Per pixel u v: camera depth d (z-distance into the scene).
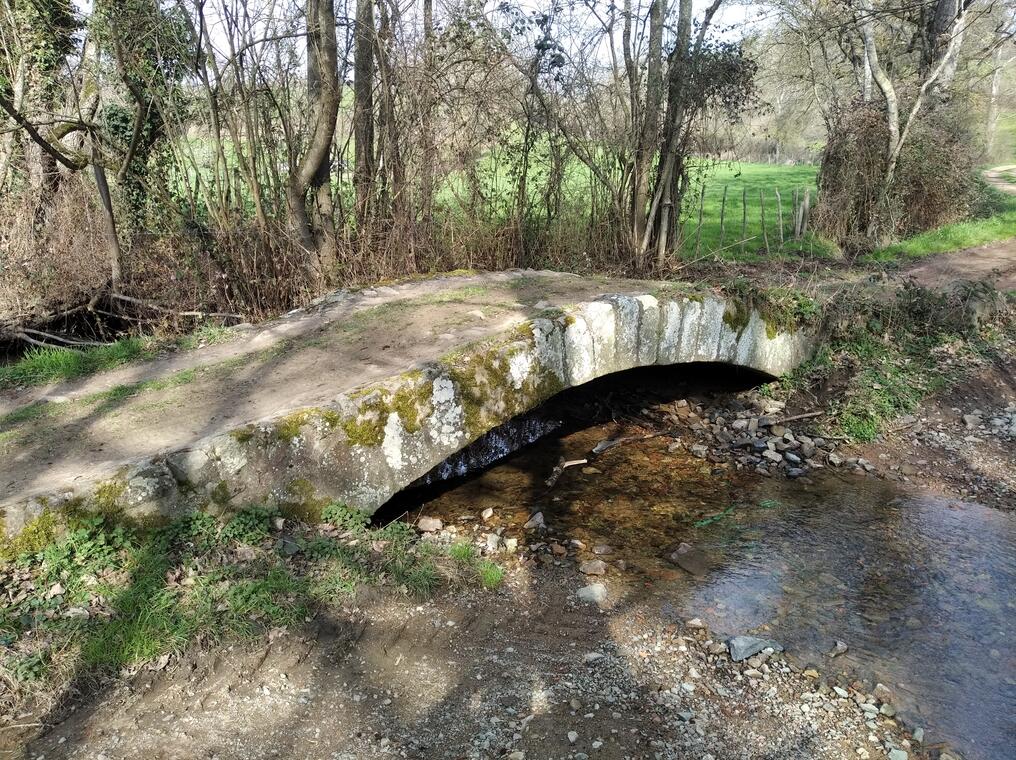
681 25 10.38
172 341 6.75
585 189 10.94
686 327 7.32
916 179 16.30
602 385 8.66
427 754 3.38
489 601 4.58
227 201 8.05
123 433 4.77
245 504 4.46
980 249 14.36
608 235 10.95
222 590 3.96
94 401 5.36
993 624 4.71
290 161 8.11
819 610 4.81
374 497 4.99
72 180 8.90
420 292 7.82
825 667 4.24
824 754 3.59
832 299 9.21
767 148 31.09
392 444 5.05
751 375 8.52
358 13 8.56
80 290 8.22
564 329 6.19
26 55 8.92
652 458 7.29
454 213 9.53
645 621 4.57
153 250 8.34
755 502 6.43
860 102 16.11
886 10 12.23
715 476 6.94
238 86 7.67
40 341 8.14
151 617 3.68
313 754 3.30
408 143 8.83
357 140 8.73
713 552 5.53
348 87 8.88
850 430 7.87
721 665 4.19
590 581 5.00
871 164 15.62
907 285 9.84
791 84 21.81
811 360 8.82
